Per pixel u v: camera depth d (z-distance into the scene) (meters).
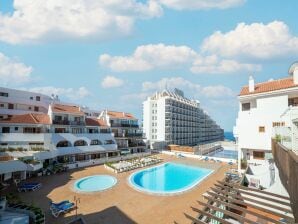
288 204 13.12
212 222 15.49
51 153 41.84
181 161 55.84
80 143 50.19
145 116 95.00
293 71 31.05
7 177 35.34
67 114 50.00
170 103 95.00
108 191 32.16
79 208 25.98
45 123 44.56
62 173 41.62
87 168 46.09
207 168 48.44
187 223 22.23
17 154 37.44
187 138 109.88
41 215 21.72
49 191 31.64
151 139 93.12
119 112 74.06
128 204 27.34
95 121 59.19
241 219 11.60
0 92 49.91
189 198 29.25
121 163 48.69
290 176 10.13
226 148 94.19
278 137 21.20
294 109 23.88
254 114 32.03
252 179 25.19
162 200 28.70
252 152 32.91
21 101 52.94
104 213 24.69
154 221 22.80
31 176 38.53
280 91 29.41
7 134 39.16
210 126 152.25
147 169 46.56
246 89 35.41
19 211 22.61
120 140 64.69
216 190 16.23
